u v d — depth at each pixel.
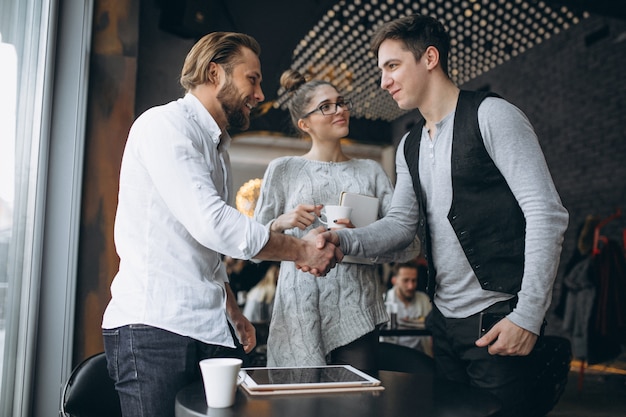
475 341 1.49
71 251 2.42
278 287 1.80
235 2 4.60
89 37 2.65
